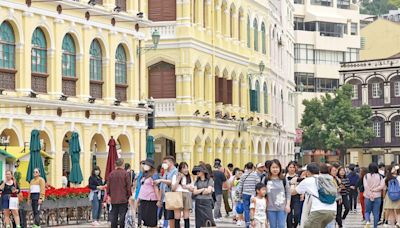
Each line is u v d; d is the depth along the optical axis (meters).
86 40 54.94
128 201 34.97
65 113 52.81
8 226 38.00
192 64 69.00
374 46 138.00
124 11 59.62
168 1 69.06
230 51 78.25
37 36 51.19
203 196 32.84
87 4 54.78
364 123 115.38
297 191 25.56
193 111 69.25
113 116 57.66
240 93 82.06
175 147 69.31
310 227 25.31
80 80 54.56
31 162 43.75
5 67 48.66
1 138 48.19
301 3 143.00
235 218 45.62
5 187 37.75
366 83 120.31
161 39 68.81
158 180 34.09
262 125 88.31
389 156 118.56
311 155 117.62
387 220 39.81
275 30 96.81
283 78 102.88
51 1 51.16
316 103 116.88
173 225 33.47
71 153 49.56
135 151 60.41
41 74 51.25
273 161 28.38
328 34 143.25
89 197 44.31
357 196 56.06
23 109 49.19
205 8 73.12
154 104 64.62
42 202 39.91
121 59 59.47
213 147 74.19
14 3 48.62
